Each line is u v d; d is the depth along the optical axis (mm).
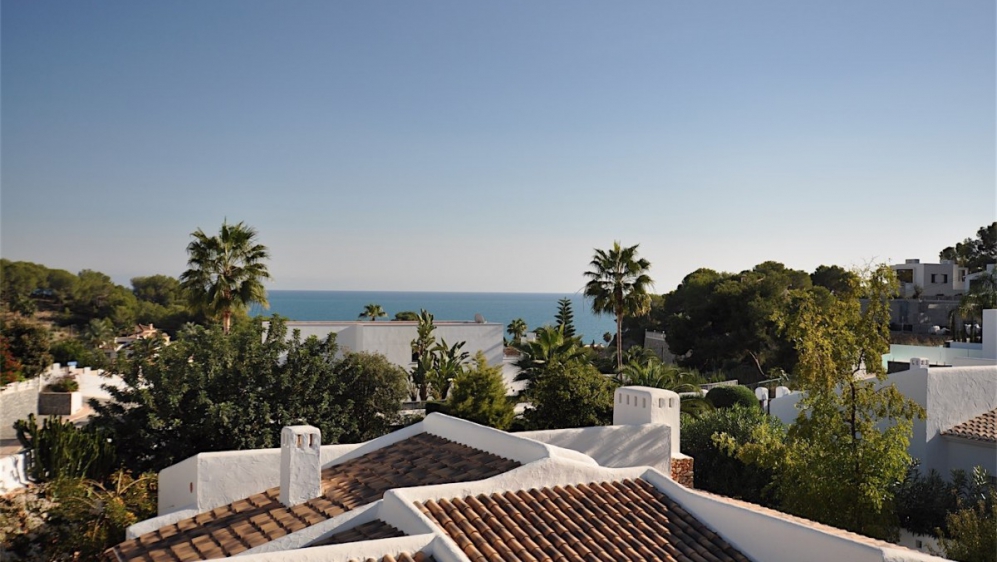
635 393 16562
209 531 10609
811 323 16344
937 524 18359
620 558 9391
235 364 21312
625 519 10508
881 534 15352
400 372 25469
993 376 22531
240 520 10852
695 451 22891
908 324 63938
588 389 22359
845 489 15648
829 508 15836
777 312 17234
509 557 8922
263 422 20641
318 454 11281
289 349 22766
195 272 32250
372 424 24156
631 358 42625
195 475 11898
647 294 40938
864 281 16250
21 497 15477
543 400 22797
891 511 15984
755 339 52969
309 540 9484
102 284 95125
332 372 23219
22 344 43000
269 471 12117
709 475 22297
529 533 9641
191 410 20078
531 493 10820
